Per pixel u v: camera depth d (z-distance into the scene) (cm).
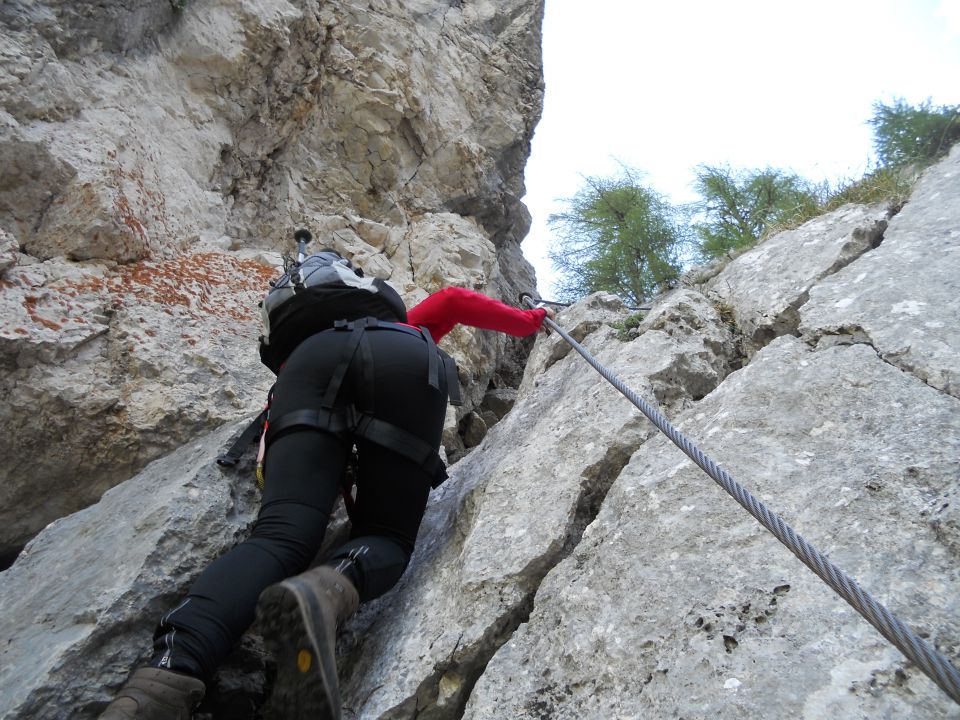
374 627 285
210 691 270
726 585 219
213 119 635
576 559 258
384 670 257
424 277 706
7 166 440
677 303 376
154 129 570
